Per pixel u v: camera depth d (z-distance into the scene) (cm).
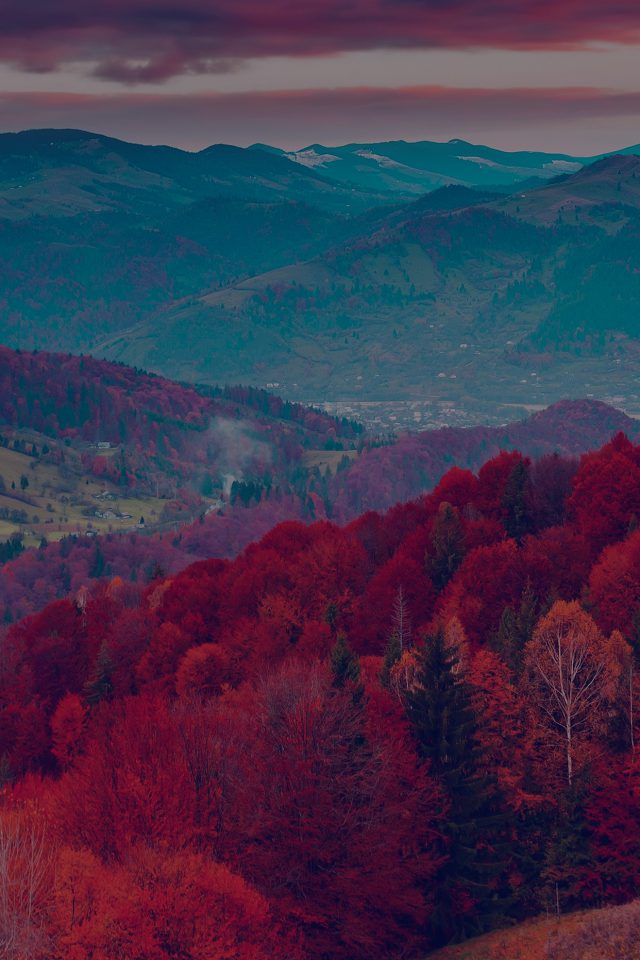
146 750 16588
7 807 16912
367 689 19800
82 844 15200
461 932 17462
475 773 18238
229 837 16000
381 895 16312
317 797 16062
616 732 19325
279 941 14838
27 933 12700
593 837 18262
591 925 14975
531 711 19662
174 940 13075
